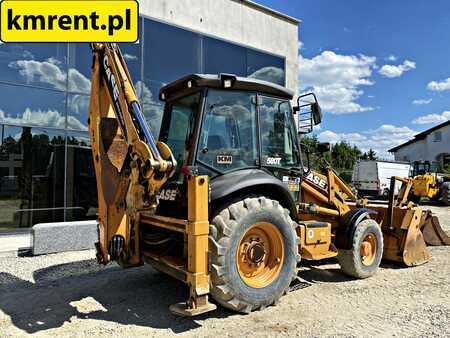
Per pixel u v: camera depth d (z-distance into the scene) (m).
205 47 12.08
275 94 4.78
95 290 4.81
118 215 4.25
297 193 5.09
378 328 3.65
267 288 4.04
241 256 4.01
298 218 5.14
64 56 9.48
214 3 12.39
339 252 5.33
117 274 5.56
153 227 4.52
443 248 7.45
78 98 9.70
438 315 3.98
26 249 6.89
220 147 4.26
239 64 13.07
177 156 4.56
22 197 8.90
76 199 9.59
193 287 3.52
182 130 4.58
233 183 3.97
